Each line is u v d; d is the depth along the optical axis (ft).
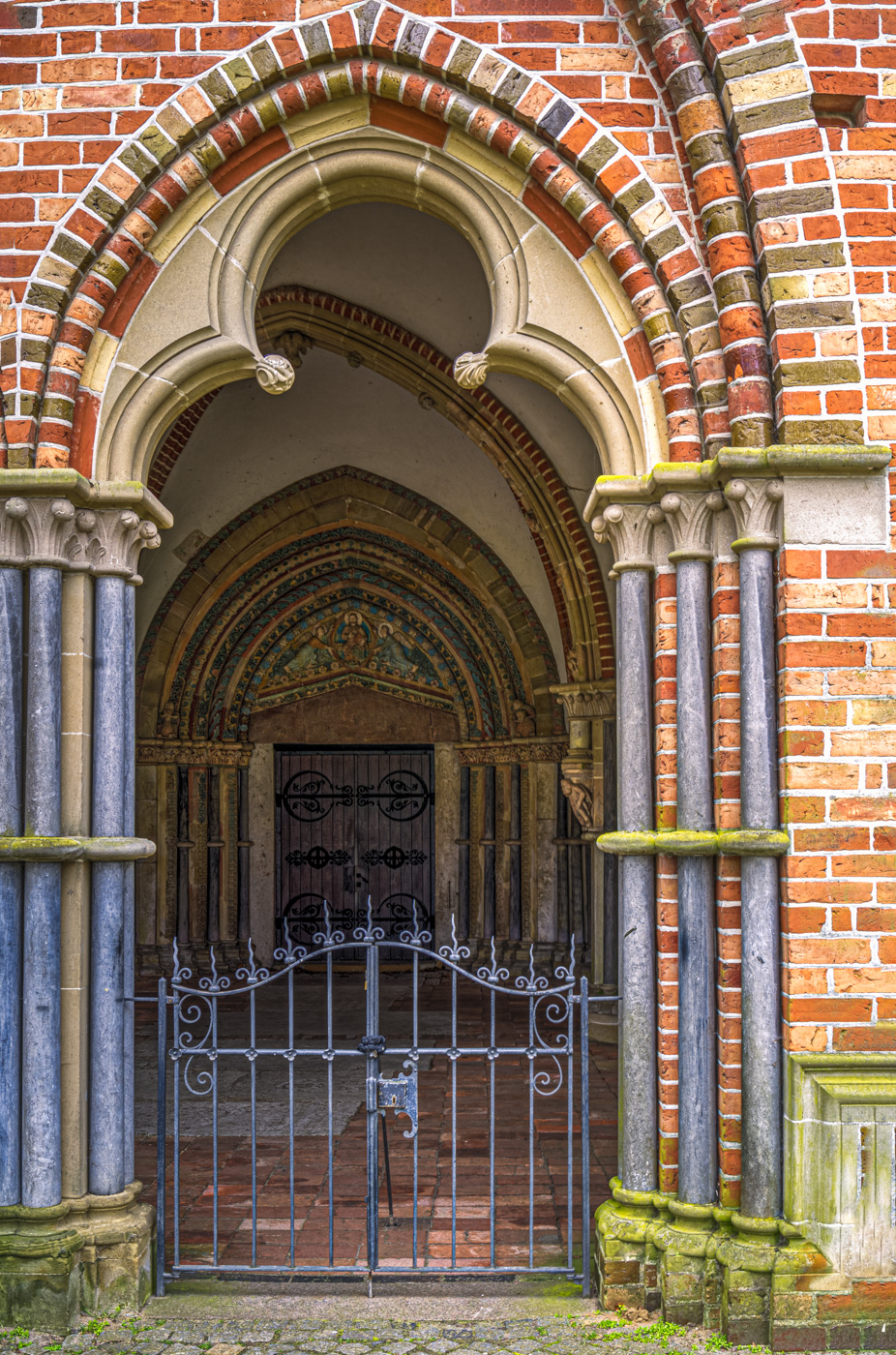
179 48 15.99
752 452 14.64
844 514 14.78
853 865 14.52
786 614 14.71
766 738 14.87
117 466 16.22
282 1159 21.15
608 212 15.96
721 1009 15.03
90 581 16.20
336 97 16.08
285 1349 14.10
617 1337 14.34
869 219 14.99
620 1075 15.72
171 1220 18.08
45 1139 15.17
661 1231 14.99
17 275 15.81
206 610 41.91
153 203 15.98
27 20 16.10
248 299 16.63
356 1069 28.45
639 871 15.67
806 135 15.05
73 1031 15.53
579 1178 20.02
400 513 40.27
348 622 44.80
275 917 45.34
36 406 15.72
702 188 15.34
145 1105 25.20
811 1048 14.40
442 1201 18.90
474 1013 35.01
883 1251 14.25
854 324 14.88
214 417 35.47
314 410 36.65
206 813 43.47
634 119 15.80
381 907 45.34
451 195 16.57
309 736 45.37
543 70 15.87
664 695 15.87
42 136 15.94
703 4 15.20
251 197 16.43
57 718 15.65
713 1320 14.65
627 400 16.15
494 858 42.27
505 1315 14.97
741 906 14.97
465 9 15.92
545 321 16.30
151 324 16.28
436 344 29.37
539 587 38.70
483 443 30.66
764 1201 14.53
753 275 15.21
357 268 27.43
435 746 45.52
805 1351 14.12
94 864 15.83
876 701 14.66
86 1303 15.12
